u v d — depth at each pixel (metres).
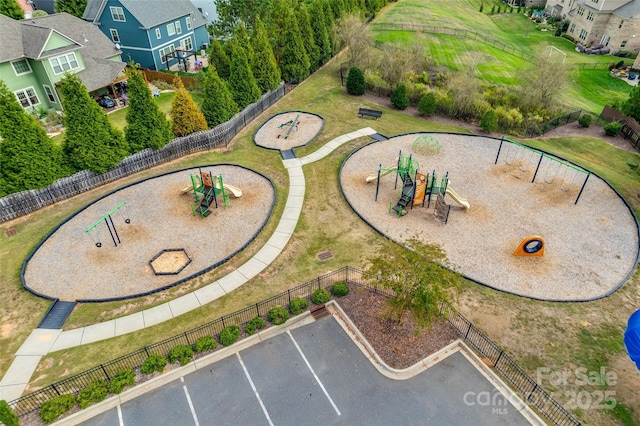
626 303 18.84
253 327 17.47
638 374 15.72
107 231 23.61
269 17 53.31
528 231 23.50
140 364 16.14
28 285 20.02
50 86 37.56
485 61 50.47
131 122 28.00
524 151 32.03
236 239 23.09
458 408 14.73
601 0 61.59
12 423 13.02
